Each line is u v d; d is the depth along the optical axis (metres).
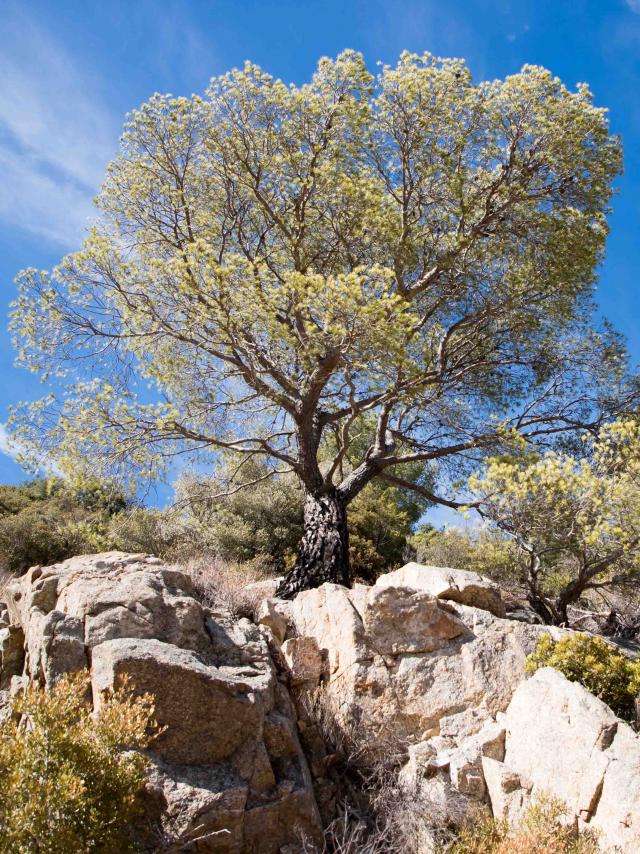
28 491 21.72
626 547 9.30
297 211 12.42
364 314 9.60
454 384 13.32
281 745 5.51
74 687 4.55
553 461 9.91
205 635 6.17
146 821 4.62
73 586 6.15
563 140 11.99
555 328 13.55
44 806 3.87
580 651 6.88
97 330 11.99
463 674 6.94
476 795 5.94
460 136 12.24
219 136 12.29
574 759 5.57
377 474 12.53
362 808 5.85
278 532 15.75
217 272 10.22
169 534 14.88
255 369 11.80
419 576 8.55
